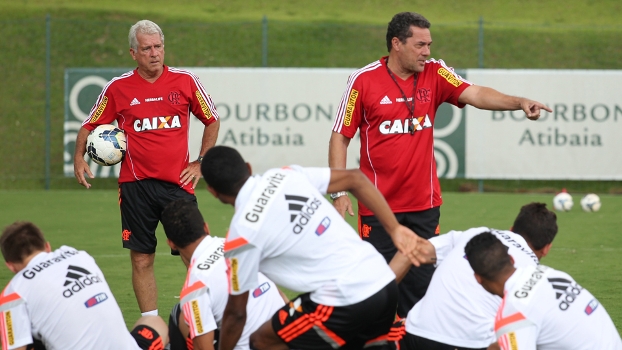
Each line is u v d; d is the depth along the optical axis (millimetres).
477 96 19328
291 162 48844
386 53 68125
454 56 65938
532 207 16375
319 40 69125
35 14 75000
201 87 22531
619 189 52750
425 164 19719
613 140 48031
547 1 86500
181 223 15703
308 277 13141
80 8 76812
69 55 66562
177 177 21922
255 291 15805
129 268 28594
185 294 15211
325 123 48719
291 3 86000
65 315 14570
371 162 19812
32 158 56812
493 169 48406
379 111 19422
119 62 66688
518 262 14828
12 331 14461
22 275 14742
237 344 15539
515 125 48219
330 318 13172
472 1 86812
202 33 69750
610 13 83125
